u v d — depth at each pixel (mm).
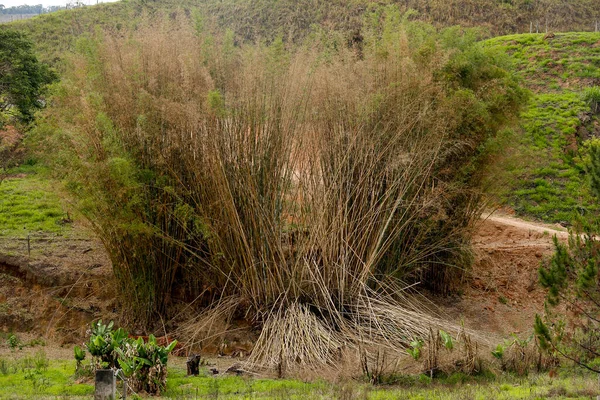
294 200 15312
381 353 13547
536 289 18734
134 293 14906
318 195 15086
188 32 15875
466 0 52750
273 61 15406
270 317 14406
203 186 14867
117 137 14164
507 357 13641
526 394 11000
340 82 15570
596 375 12578
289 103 14961
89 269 16000
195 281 15594
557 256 12438
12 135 20234
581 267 12344
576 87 34812
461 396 10891
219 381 12289
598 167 12305
